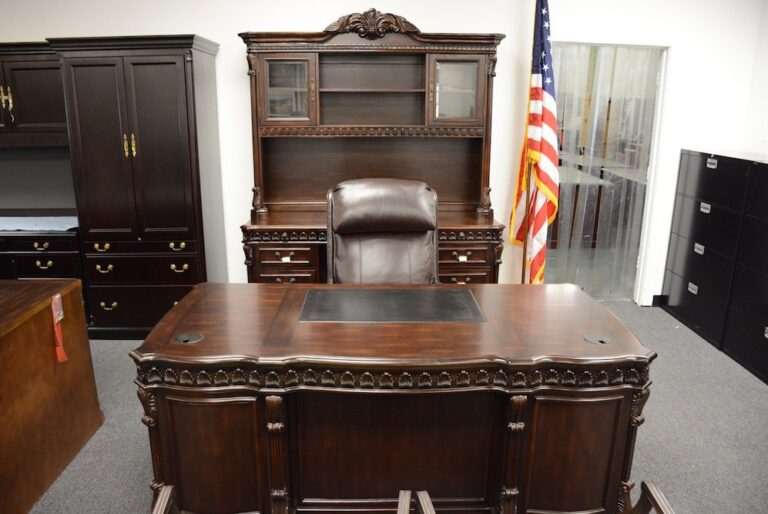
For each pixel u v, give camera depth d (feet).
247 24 13.16
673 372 11.95
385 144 13.73
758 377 11.75
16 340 7.61
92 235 12.66
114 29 13.15
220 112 13.61
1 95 12.51
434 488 7.29
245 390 6.69
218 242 13.89
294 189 13.91
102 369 11.82
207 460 6.94
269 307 8.16
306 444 7.09
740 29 13.83
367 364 6.52
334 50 12.16
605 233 15.28
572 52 13.92
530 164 13.29
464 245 12.69
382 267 9.98
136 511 7.93
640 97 14.39
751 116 14.17
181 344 6.90
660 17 13.66
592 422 6.89
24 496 7.80
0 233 12.60
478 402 6.98
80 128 12.19
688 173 14.21
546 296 8.76
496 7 13.29
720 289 12.96
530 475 7.05
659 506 4.83
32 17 13.06
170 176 12.37
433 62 12.29
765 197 11.48
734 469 8.89
